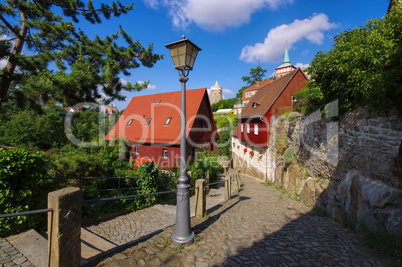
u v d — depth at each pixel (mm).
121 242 4621
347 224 4707
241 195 8977
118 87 7281
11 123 9961
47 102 6543
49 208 2258
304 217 5539
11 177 3670
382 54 3818
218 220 4980
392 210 3514
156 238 3699
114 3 8297
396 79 3424
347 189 4918
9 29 7281
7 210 3602
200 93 18953
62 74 6035
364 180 4496
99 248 3758
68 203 2363
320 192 6285
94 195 6422
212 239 3816
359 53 4270
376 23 4625
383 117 4051
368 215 4047
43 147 10367
